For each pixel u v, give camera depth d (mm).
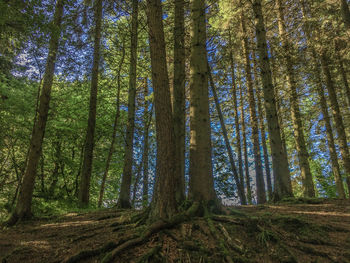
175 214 3988
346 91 10703
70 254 3529
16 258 3688
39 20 6125
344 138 10562
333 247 3424
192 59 5266
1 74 10328
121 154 16234
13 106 10617
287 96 10391
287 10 11062
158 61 4258
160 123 4180
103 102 14727
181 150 5574
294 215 5027
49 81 7984
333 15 9930
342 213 5164
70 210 9383
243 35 11148
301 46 9445
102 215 6543
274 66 9914
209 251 3156
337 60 9453
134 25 9344
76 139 15531
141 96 16031
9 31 7844
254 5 8734
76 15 8461
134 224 4332
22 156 13703
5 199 12375
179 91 5938
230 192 13352
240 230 3750
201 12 5449
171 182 4113
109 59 11594
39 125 7730
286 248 3318
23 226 6285
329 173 14883
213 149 14031
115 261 3080
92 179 15758
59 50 8289
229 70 12898
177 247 3264
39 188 13984
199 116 4914
